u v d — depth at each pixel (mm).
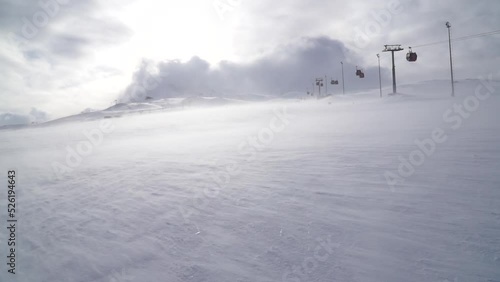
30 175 9500
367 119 18969
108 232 3920
